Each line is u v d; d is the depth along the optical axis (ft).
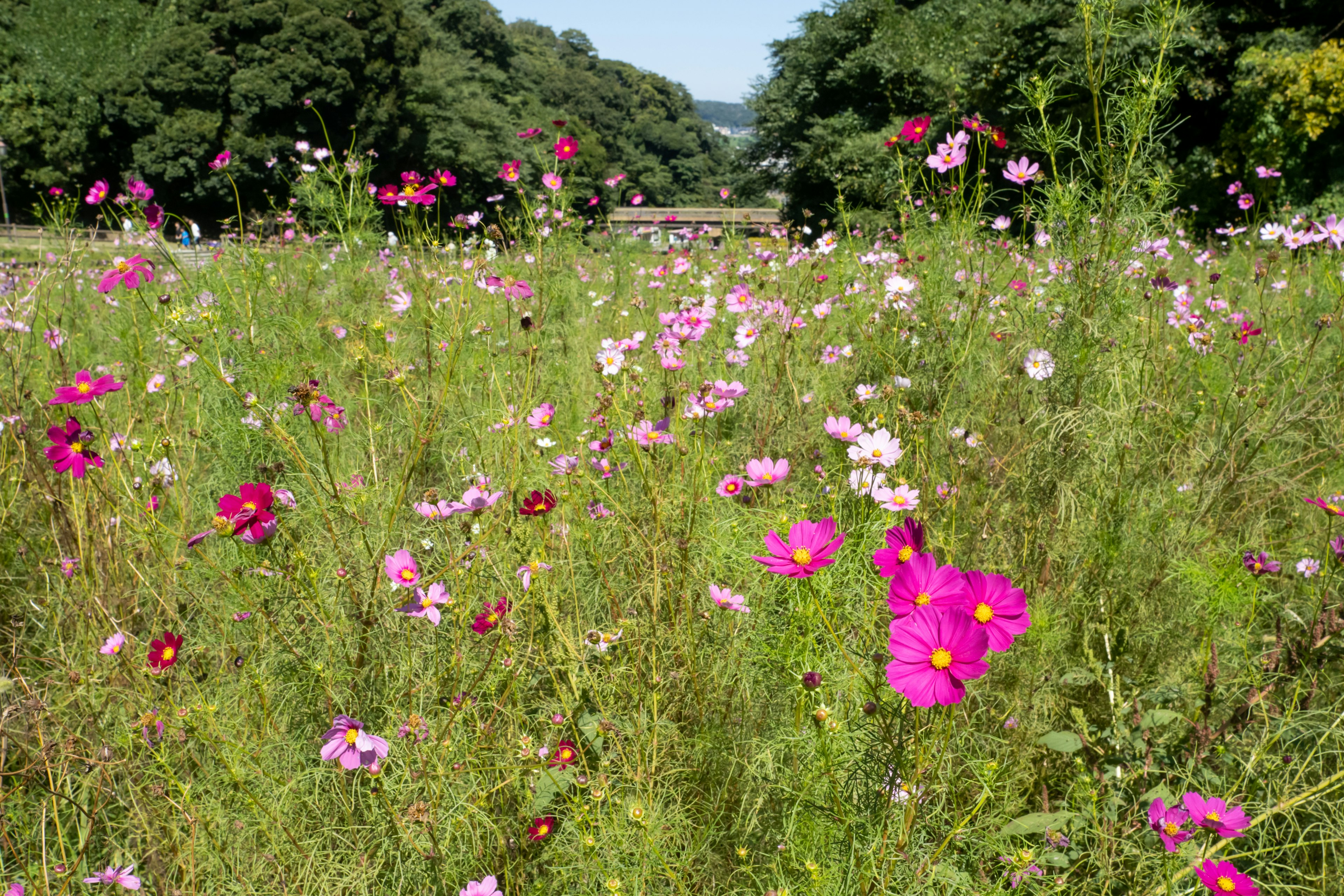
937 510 6.68
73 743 5.24
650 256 22.24
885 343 9.37
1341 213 32.12
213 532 5.22
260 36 106.01
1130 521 6.71
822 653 4.66
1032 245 10.11
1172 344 10.17
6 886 4.42
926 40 75.15
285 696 5.59
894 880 4.15
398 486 6.88
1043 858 4.63
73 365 11.05
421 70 119.14
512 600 5.74
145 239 12.85
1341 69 44.11
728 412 9.25
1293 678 5.60
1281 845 4.84
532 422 7.31
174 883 4.78
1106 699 6.14
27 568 7.29
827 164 70.18
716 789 5.27
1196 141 56.03
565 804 5.03
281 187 66.49
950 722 4.07
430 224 13.69
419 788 4.83
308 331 10.53
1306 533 7.52
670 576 5.79
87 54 104.68
